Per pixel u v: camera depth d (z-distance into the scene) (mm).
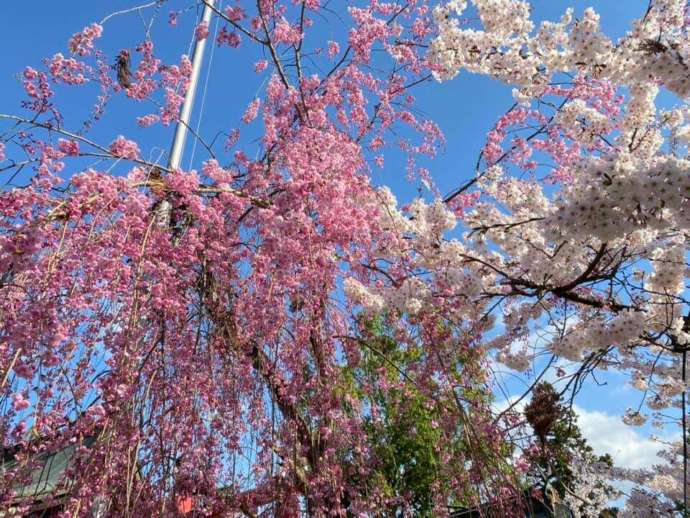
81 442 2756
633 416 4914
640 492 5523
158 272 3174
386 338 4273
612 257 3531
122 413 2844
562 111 4242
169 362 3348
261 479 3324
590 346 3396
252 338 3498
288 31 4684
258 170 3889
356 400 3939
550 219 2449
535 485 4867
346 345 3957
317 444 3523
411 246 3893
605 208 2328
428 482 5469
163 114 4359
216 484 3217
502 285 3871
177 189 3475
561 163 5059
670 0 3186
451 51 3453
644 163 2352
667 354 4445
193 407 3229
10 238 2430
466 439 3695
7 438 2453
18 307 2514
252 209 3840
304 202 3613
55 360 2398
